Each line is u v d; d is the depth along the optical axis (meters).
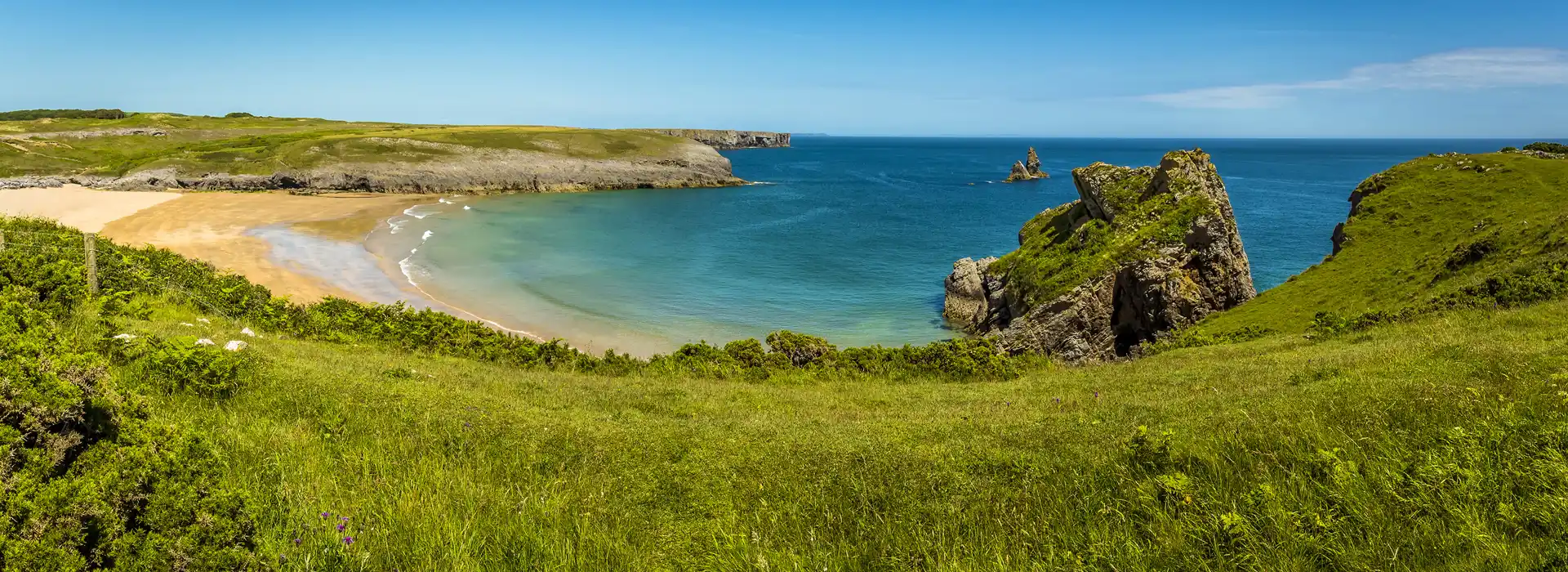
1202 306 36.84
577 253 62.94
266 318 20.64
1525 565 4.82
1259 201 106.62
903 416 13.62
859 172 184.12
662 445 9.73
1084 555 5.90
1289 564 5.29
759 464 9.02
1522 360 11.16
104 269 19.12
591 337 38.50
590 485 8.02
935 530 6.62
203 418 8.95
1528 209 34.59
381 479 7.46
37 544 4.24
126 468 5.02
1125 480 7.26
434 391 12.32
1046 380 19.73
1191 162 39.69
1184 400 12.41
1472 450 6.48
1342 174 168.62
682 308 45.50
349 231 69.44
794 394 17.95
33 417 4.84
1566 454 6.16
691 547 6.70
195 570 4.81
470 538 6.25
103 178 103.44
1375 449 7.07
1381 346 16.83
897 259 63.69
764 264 60.50
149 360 10.33
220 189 105.56
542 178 127.31
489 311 42.12
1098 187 42.62
